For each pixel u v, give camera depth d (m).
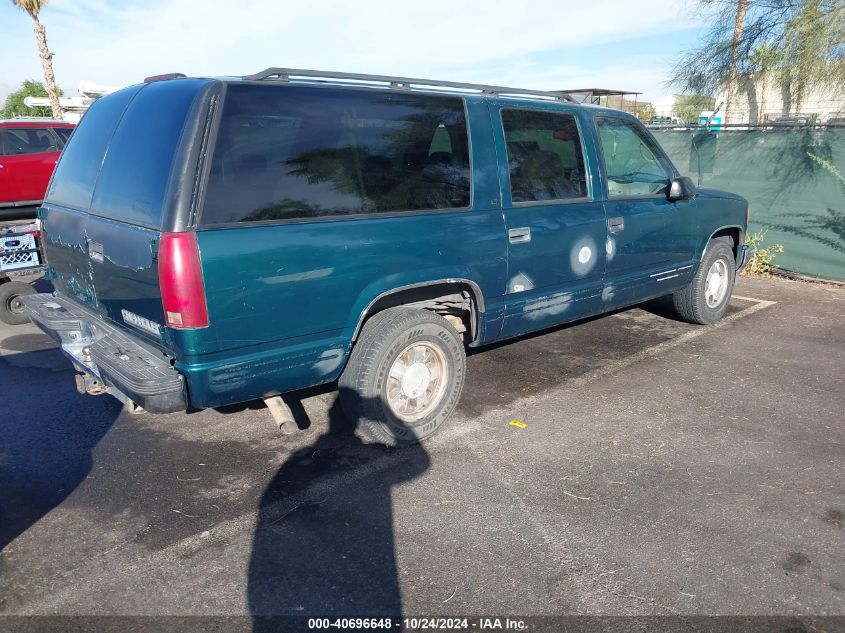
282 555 3.10
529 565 3.02
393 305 4.16
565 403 4.78
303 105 3.46
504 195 4.32
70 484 3.77
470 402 4.81
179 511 3.48
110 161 3.65
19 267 6.87
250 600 2.81
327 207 3.51
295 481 3.76
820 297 7.96
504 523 3.33
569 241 4.73
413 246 3.82
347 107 3.63
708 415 4.57
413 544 3.17
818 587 2.87
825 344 6.09
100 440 4.30
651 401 4.81
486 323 4.39
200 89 3.19
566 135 4.80
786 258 9.29
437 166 4.00
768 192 9.37
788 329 6.57
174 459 4.04
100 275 3.66
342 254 3.53
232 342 3.23
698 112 16.88
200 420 4.58
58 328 3.99
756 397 4.87
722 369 5.45
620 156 5.28
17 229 6.78
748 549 3.12
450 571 2.98
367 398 3.88
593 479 3.75
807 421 4.47
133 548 3.17
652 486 3.67
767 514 3.40
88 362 3.67
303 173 3.43
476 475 3.80
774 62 11.88
